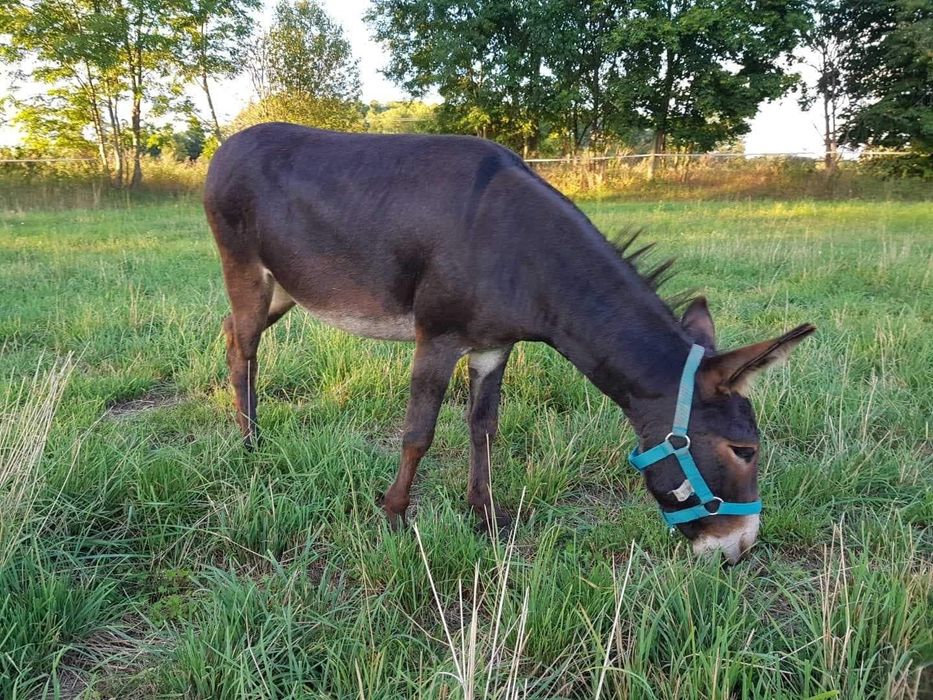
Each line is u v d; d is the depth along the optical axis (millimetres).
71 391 4082
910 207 16516
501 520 3059
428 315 2812
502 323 2697
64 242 9883
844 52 23453
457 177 2795
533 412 4039
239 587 2324
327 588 2424
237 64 24781
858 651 2117
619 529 2887
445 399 4398
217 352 4789
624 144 26484
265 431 3680
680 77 23125
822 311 6066
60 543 2584
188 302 6203
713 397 2254
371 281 2977
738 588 2348
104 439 3379
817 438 3748
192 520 2916
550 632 2188
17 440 2744
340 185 3016
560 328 2598
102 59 19703
